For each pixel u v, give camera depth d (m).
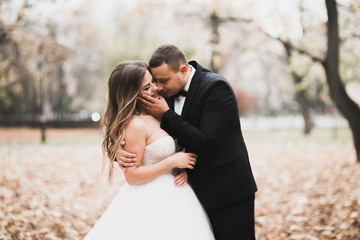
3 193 5.50
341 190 6.11
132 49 18.94
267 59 24.27
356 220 4.50
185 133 2.43
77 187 6.88
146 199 2.45
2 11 9.59
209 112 2.49
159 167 2.43
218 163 2.62
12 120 23.08
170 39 13.51
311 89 25.31
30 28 14.30
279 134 20.97
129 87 2.45
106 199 6.16
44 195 5.98
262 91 44.97
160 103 2.53
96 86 33.66
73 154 10.98
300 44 8.82
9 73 23.06
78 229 4.58
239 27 11.38
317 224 4.66
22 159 9.46
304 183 7.04
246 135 20.33
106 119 2.57
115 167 8.96
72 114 37.78
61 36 22.62
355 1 6.91
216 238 2.69
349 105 8.42
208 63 13.56
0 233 3.85
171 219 2.40
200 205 2.63
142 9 9.64
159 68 2.50
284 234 4.45
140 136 2.43
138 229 2.37
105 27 26.03
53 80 30.05
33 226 4.37
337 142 14.87
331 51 8.11
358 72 10.77
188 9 10.62
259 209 5.54
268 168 8.97
